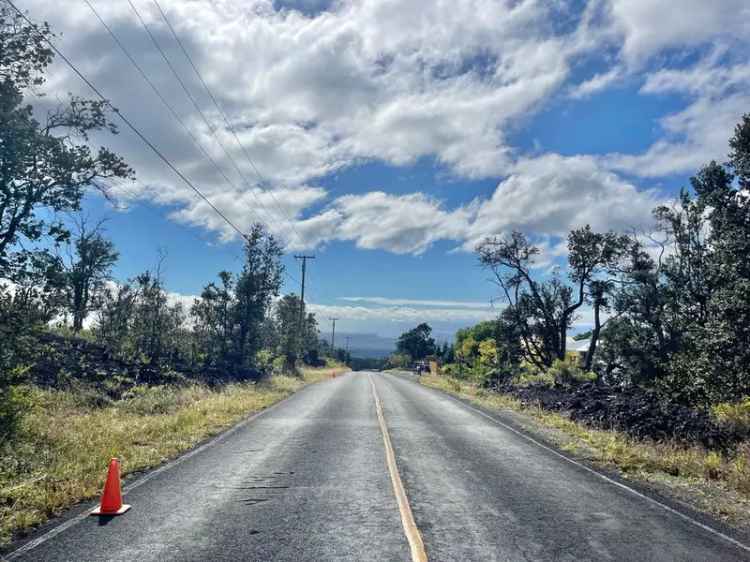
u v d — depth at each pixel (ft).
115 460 23.97
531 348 146.00
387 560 18.44
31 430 34.94
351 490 27.71
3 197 40.32
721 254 67.62
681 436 44.29
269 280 121.08
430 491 27.84
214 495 26.37
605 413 55.21
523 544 20.30
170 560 18.24
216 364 105.29
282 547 19.53
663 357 101.04
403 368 350.43
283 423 52.75
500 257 139.54
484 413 66.23
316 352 284.20
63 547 19.29
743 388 58.23
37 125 40.32
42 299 42.06
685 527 22.93
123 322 91.45
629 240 116.47
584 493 28.27
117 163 44.04
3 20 39.83
